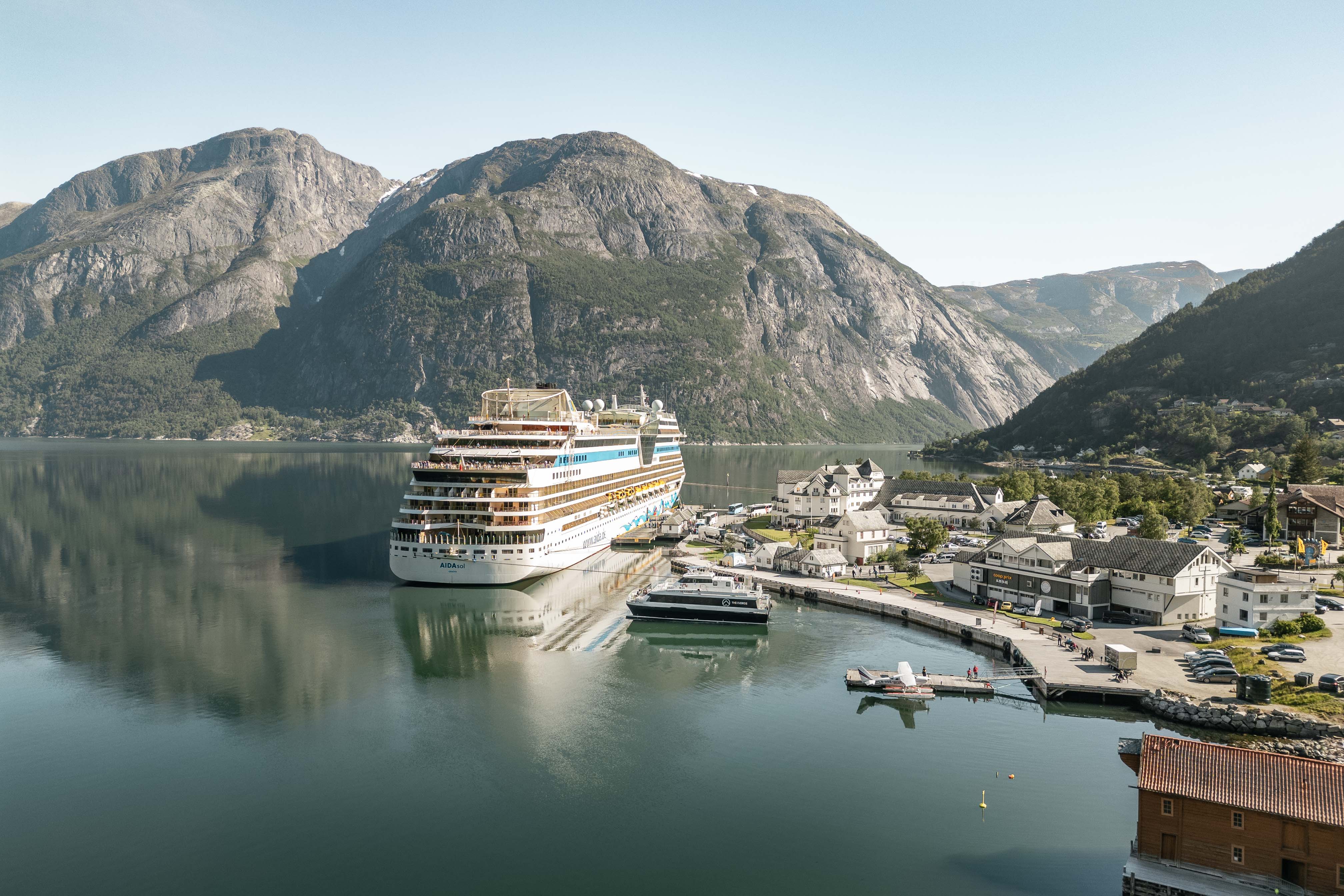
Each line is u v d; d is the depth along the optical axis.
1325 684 91.56
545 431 165.50
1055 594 131.62
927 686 101.75
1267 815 54.22
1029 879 63.34
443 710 96.44
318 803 74.81
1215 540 198.00
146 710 96.00
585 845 68.12
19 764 81.94
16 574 168.88
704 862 65.69
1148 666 104.19
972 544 195.38
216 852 67.06
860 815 72.88
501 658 115.25
